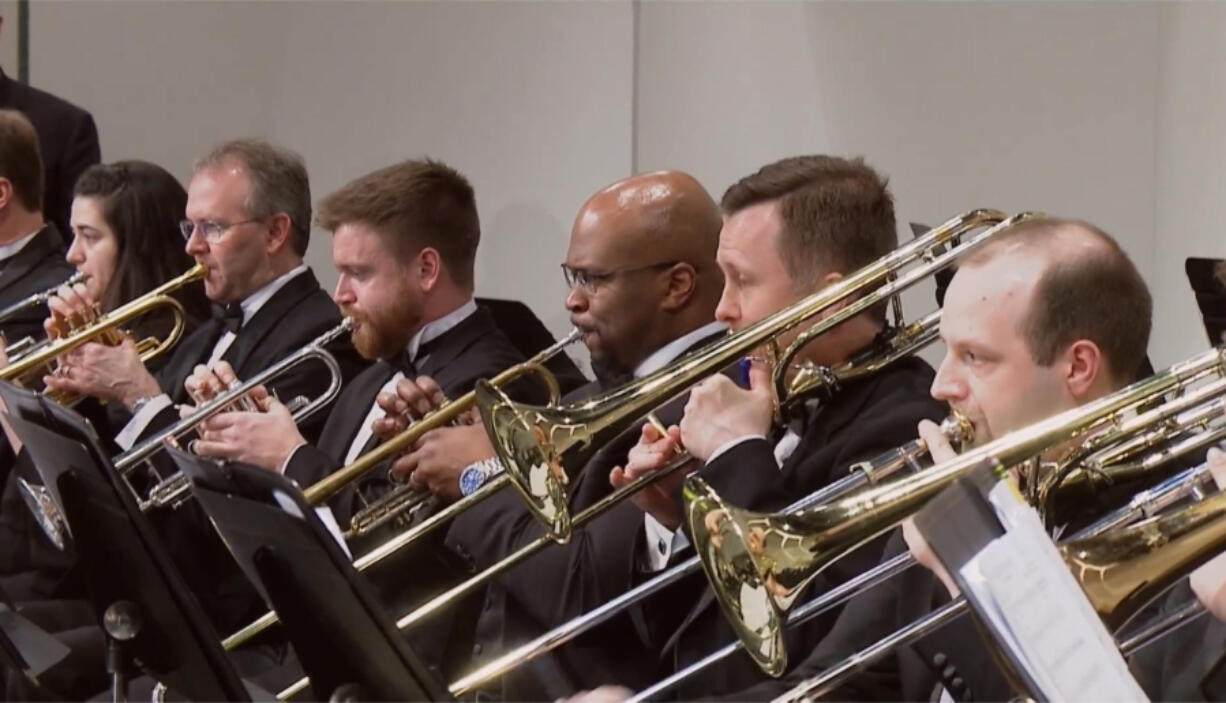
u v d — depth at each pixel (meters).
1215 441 5.11
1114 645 3.36
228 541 4.90
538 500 5.89
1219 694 4.79
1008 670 3.52
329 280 12.29
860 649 5.53
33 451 5.55
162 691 6.10
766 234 6.45
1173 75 9.09
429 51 11.92
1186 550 4.06
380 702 4.77
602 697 6.00
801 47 10.46
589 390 7.51
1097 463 5.18
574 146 11.44
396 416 7.11
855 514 4.47
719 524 4.66
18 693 7.41
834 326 5.98
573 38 11.40
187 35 12.82
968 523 3.53
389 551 6.47
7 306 10.48
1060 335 5.04
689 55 10.91
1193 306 8.89
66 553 8.03
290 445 7.46
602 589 6.57
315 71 12.39
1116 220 9.52
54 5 13.12
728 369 6.85
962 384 5.16
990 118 9.84
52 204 12.18
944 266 5.95
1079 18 9.57
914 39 10.05
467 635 7.32
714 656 5.52
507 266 11.72
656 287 7.26
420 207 8.12
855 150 10.27
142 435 8.57
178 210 10.08
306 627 4.82
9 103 12.09
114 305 9.84
